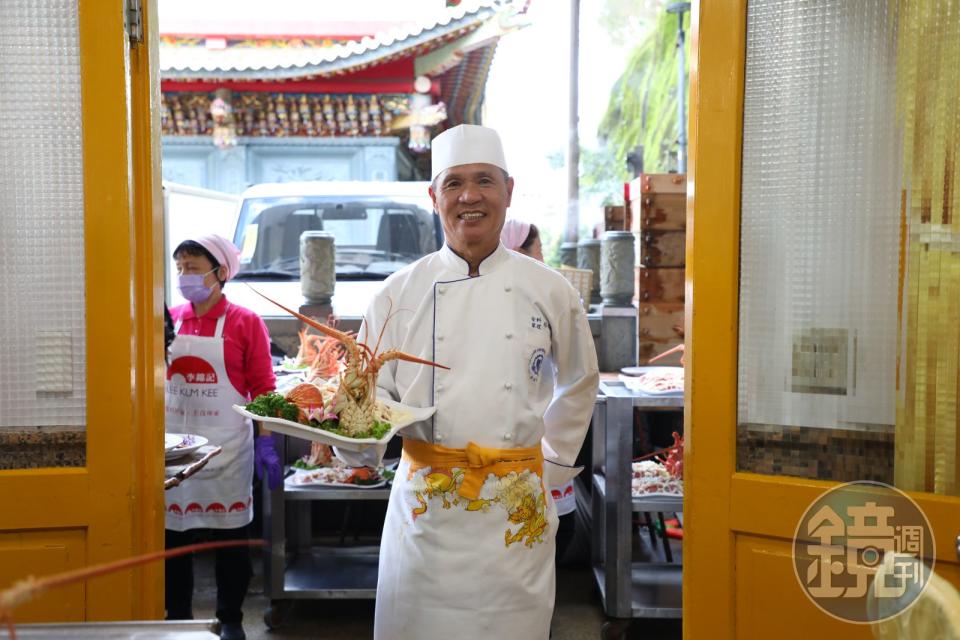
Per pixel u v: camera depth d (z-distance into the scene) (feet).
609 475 10.03
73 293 5.89
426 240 16.05
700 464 5.90
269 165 33.17
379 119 32.86
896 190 5.55
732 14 5.71
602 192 53.16
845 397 5.70
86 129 5.77
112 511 5.85
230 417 10.23
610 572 10.11
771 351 5.83
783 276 5.79
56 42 5.82
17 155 5.83
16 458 5.90
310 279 13.25
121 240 5.81
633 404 9.91
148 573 6.04
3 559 5.82
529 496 6.73
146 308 6.05
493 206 6.84
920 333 5.49
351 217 16.25
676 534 12.88
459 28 30.42
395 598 6.81
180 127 32.48
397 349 7.09
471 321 6.86
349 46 30.66
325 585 10.77
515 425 6.72
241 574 10.24
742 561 5.87
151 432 6.08
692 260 5.88
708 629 5.92
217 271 10.25
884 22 5.52
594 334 13.12
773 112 5.76
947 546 5.39
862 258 5.64
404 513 6.86
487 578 6.57
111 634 4.18
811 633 5.69
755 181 5.82
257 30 32.83
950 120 5.37
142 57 6.01
